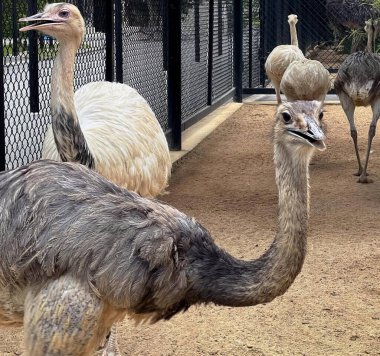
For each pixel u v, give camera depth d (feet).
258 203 15.74
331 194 16.34
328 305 10.58
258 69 30.22
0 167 11.59
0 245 6.66
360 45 28.76
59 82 9.18
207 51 25.11
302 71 18.16
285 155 6.66
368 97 17.48
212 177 17.93
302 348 9.45
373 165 19.02
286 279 6.72
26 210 6.64
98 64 14.80
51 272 6.52
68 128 9.14
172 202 15.70
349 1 30.07
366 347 9.48
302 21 31.19
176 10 19.19
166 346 9.48
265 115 26.09
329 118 25.18
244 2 29.30
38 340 6.57
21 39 12.44
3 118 11.54
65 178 6.83
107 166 9.87
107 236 6.56
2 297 6.80
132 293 6.60
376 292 11.02
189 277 6.82
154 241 6.62
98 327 6.66
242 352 9.33
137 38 17.52
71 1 13.34
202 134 22.33
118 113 10.61
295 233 6.65
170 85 19.63
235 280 6.77
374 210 15.10
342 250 12.68
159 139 11.07
